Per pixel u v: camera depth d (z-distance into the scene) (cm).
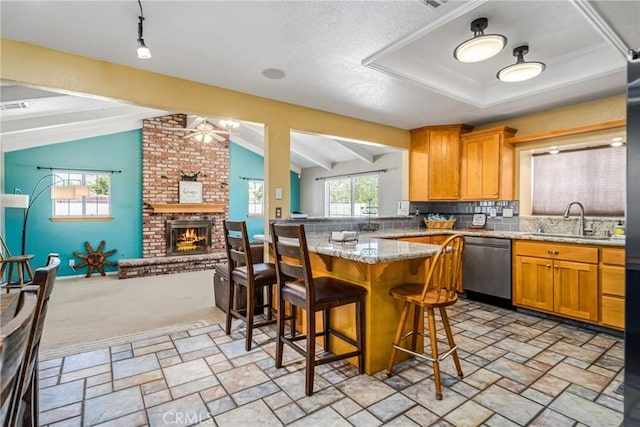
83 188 519
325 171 853
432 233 412
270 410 179
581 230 352
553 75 307
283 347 249
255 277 262
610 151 354
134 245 622
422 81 302
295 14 197
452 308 364
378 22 206
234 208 764
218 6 188
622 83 295
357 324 217
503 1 201
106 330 300
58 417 172
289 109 356
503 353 249
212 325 313
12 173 519
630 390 129
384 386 203
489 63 300
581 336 283
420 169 467
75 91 245
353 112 390
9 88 311
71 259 564
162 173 641
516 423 168
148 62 260
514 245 351
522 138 392
